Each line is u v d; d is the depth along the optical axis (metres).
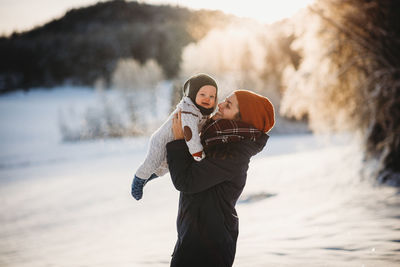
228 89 31.88
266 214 5.72
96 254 4.23
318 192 7.23
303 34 8.63
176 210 8.27
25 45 147.88
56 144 48.56
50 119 68.06
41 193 15.75
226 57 12.95
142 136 54.81
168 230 5.79
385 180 7.25
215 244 1.58
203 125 1.73
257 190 8.44
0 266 4.41
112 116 57.66
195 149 1.56
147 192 11.69
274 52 9.21
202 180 1.55
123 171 21.12
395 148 7.41
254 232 4.17
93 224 8.11
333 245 2.84
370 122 8.10
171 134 1.66
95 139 53.19
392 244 2.67
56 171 24.91
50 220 9.66
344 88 8.76
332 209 5.36
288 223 4.59
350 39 8.30
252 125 1.68
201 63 43.12
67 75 133.62
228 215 1.64
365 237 3.05
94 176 19.95
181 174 1.57
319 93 8.86
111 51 142.88
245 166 1.64
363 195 6.37
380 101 7.72
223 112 1.74
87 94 106.44
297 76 9.03
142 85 67.56
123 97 67.75
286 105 9.36
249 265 2.37
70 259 4.10
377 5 7.71
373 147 8.27
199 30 48.38
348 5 8.20
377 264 2.15
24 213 11.50
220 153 1.56
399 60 7.81
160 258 3.09
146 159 1.67
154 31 146.25
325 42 8.62
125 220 7.92
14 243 6.91
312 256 2.48
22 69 133.12
